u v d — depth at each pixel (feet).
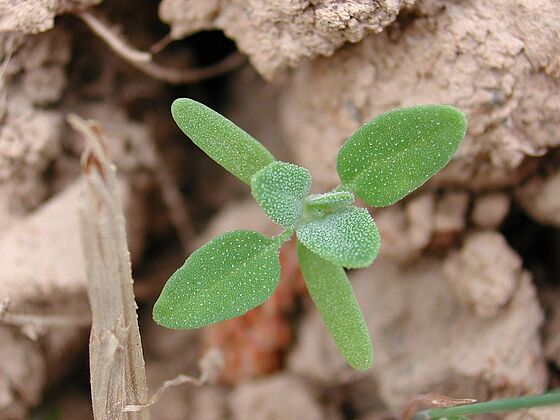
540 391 0.22
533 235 0.25
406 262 0.26
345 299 0.19
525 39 0.21
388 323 0.26
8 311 0.24
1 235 0.25
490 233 0.23
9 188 0.26
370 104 0.23
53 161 0.26
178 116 0.19
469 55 0.21
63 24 0.25
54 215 0.25
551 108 0.21
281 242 0.19
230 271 0.18
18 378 0.25
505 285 0.23
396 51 0.22
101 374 0.20
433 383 0.24
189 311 0.18
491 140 0.21
